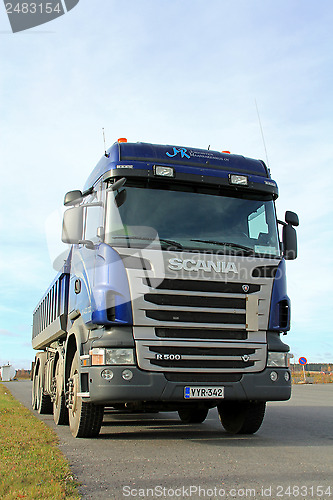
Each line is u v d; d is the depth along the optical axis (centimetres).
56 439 693
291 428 847
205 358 636
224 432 799
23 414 1065
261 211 734
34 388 1276
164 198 688
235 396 643
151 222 669
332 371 4184
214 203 709
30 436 695
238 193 728
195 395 627
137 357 616
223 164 747
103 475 477
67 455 573
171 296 636
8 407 1243
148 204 680
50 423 913
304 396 1700
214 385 636
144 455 576
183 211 687
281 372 672
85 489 429
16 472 456
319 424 902
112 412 858
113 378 608
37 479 436
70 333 763
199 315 643
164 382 618
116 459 552
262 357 665
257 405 748
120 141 737
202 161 733
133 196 679
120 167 682
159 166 692
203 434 771
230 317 655
